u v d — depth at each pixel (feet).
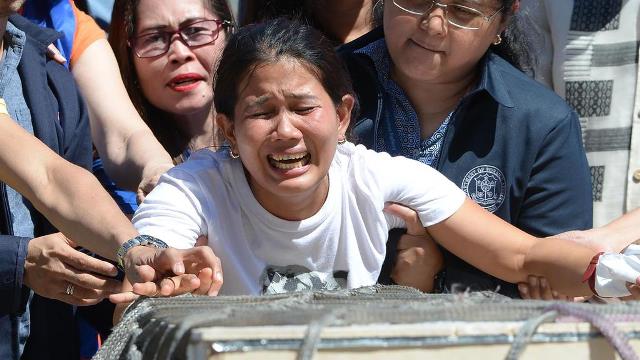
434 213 14.90
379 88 17.16
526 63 18.15
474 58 16.31
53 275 13.79
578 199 16.57
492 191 16.43
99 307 16.87
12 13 15.07
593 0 19.98
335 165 14.64
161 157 17.17
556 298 14.76
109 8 21.52
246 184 14.19
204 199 14.12
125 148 17.53
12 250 13.88
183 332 7.99
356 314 8.05
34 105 15.69
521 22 18.08
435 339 7.85
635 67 19.79
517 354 7.89
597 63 20.02
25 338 14.79
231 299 10.59
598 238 15.97
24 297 14.29
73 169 13.76
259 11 19.88
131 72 19.08
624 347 7.94
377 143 17.19
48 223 15.76
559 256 14.53
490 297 9.80
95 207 13.32
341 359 7.72
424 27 15.93
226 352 7.57
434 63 16.15
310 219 14.14
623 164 19.89
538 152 16.33
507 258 14.92
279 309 8.72
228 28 19.06
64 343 15.71
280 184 13.42
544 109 16.39
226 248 14.16
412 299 10.30
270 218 14.05
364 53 17.29
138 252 12.35
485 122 16.47
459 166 16.48
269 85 13.41
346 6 19.61
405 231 15.49
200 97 18.80
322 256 14.42
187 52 18.61
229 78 13.78
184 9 18.60
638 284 13.41
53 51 16.90
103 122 17.85
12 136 13.97
